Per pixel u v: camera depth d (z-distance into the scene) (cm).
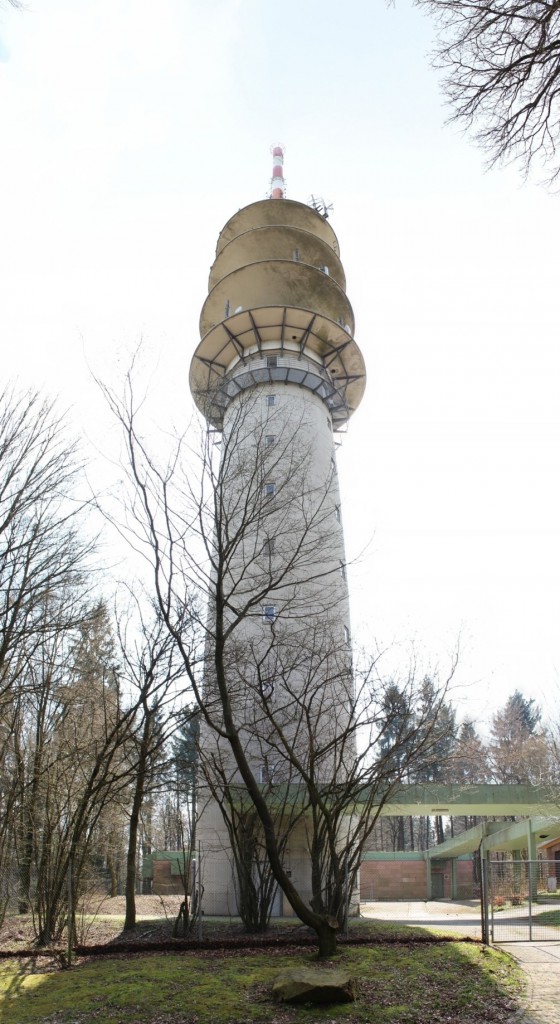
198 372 3216
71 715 2045
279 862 1443
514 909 2516
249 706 2100
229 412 2892
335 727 2047
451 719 2869
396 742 1814
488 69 736
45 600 1658
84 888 1819
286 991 1113
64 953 1530
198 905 2033
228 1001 1118
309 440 2820
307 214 3578
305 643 1997
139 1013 1074
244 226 3581
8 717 1939
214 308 3312
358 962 1357
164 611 1449
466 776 3120
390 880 4050
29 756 2008
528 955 1391
